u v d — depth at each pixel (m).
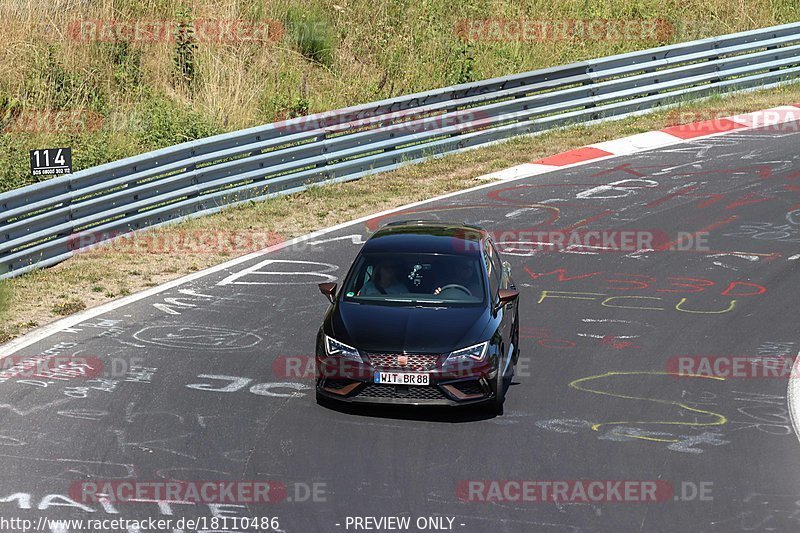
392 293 38.25
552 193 67.12
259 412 35.69
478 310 37.22
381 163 72.81
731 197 65.56
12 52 80.75
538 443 33.41
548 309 47.97
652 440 33.81
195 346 42.41
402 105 73.31
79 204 55.56
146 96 82.94
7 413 35.12
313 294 49.47
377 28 98.00
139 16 89.81
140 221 59.16
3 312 46.19
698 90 88.19
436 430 34.41
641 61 85.19
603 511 28.64
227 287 50.47
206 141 62.53
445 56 96.44
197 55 87.75
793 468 31.72
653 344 43.53
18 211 52.25
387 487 29.98
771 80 92.00
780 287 50.75
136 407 35.91
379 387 34.84
